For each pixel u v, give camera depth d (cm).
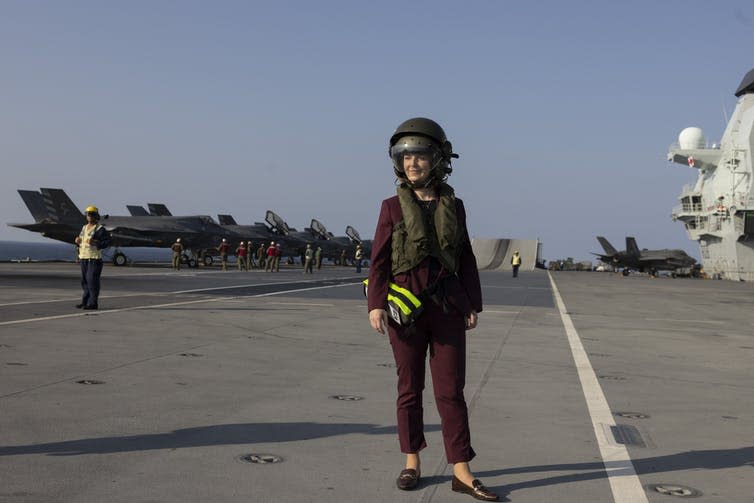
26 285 2042
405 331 348
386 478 361
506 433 464
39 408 490
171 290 1983
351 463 385
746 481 370
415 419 359
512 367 760
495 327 1205
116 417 473
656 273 7156
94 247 1269
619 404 574
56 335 901
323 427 465
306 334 1015
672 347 1002
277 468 370
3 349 766
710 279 5991
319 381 639
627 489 351
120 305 1398
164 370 668
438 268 351
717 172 5984
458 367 354
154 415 482
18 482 331
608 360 841
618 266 7581
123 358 733
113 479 341
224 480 346
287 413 503
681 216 6425
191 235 4928
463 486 340
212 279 2880
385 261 358
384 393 589
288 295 1930
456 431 347
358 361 768
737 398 619
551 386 650
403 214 349
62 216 4966
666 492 347
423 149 350
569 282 3897
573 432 471
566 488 351
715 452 429
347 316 1322
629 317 1545
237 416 489
